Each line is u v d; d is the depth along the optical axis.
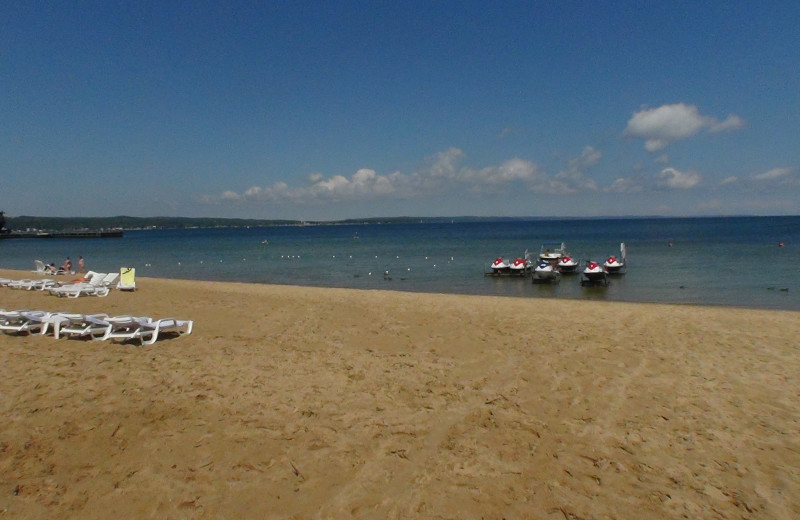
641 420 5.71
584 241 67.69
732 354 8.59
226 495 3.99
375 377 7.18
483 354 8.60
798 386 6.89
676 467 4.64
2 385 6.32
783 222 153.12
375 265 37.84
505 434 5.29
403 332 10.50
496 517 3.80
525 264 30.08
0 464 4.33
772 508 4.01
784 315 12.61
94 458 4.51
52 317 9.78
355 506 3.90
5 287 19.75
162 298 16.20
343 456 4.71
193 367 7.50
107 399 5.95
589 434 5.32
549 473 4.49
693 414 5.89
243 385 6.67
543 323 11.38
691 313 12.92
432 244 69.81
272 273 32.97
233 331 10.69
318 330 10.77
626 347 9.09
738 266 31.78
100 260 46.09
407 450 4.87
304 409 5.86
